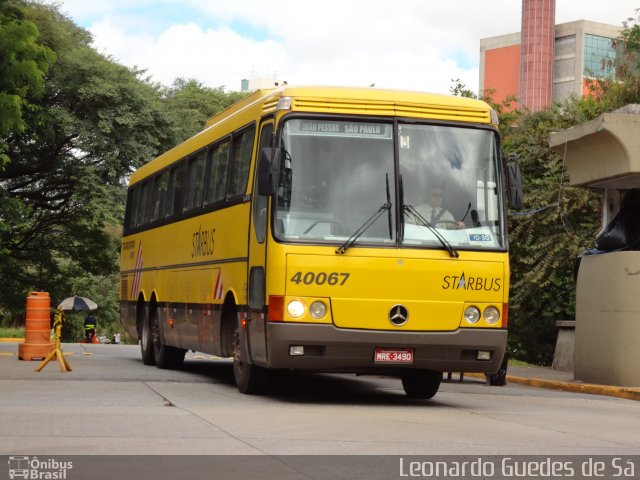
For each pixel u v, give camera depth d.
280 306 12.84
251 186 14.25
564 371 23.16
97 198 44.91
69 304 30.86
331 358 12.94
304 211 13.05
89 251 55.56
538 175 28.72
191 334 17.80
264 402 13.47
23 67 30.77
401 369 14.73
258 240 13.64
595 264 19.39
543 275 26.20
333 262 12.90
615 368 18.62
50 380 16.75
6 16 33.12
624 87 29.69
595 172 19.27
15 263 55.28
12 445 8.98
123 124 45.06
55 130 44.25
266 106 14.04
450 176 13.45
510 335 28.80
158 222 20.98
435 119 13.55
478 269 13.27
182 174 19.27
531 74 137.00
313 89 13.36
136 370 20.02
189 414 11.60
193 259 17.70
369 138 13.34
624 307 18.58
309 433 10.05
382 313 12.95
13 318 63.19
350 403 13.73
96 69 44.66
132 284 23.53
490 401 15.08
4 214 39.09
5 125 30.06
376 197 13.19
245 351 14.30
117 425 10.45
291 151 13.16
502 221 13.55
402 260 13.05
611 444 9.92
